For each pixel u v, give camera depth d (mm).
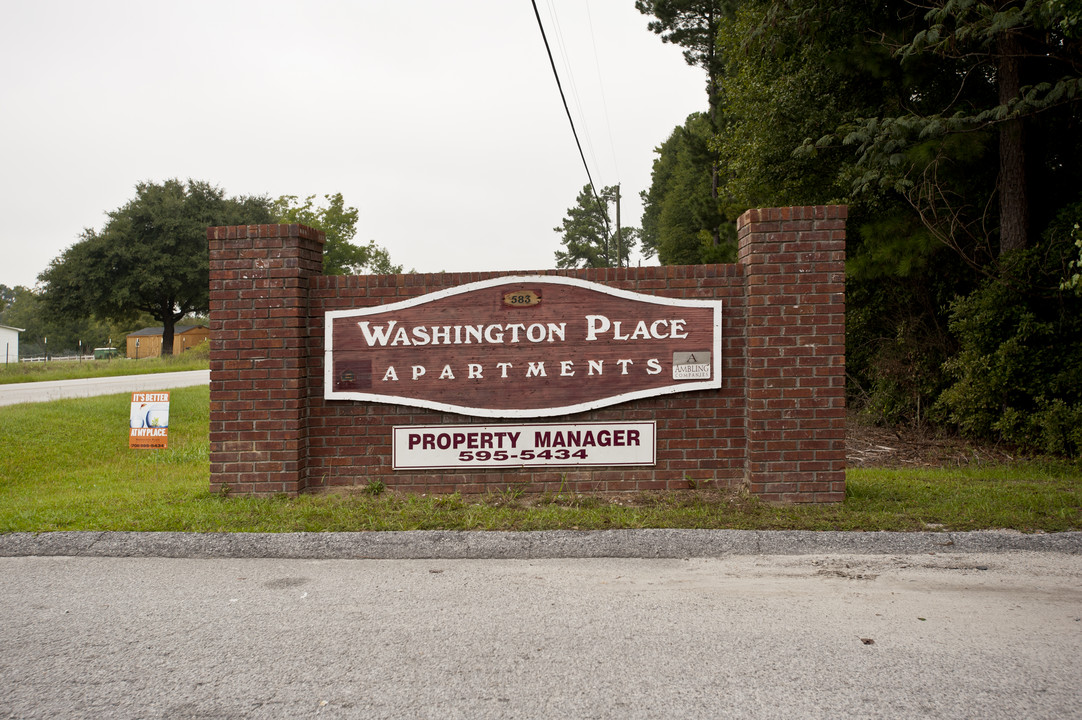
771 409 7355
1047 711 3469
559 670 3932
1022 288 10711
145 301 56125
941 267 12508
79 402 16281
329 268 56281
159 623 4680
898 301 13320
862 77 13312
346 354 7781
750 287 7406
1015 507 6984
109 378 30469
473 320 7738
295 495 7578
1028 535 6121
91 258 53906
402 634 4449
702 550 6113
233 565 5930
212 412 7656
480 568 5777
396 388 7750
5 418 13789
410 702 3602
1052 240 10492
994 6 10453
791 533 6199
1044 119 11539
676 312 7656
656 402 7699
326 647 4270
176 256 54750
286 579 5555
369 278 7844
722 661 4023
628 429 7695
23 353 120438
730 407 7668
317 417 7836
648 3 32750
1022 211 11367
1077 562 5746
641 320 7664
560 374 7699
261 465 7617
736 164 15781
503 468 7742
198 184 58250
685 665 3979
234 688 3771
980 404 10992
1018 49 11109
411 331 7762
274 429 7609
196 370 38312
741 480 7668
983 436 11430
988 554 5969
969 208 12289
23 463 10984
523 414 7688
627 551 6121
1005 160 11477
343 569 5793
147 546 6273
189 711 3537
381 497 7535
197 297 56688
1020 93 10516
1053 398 10578
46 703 3629
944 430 12273
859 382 14953
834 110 13750
